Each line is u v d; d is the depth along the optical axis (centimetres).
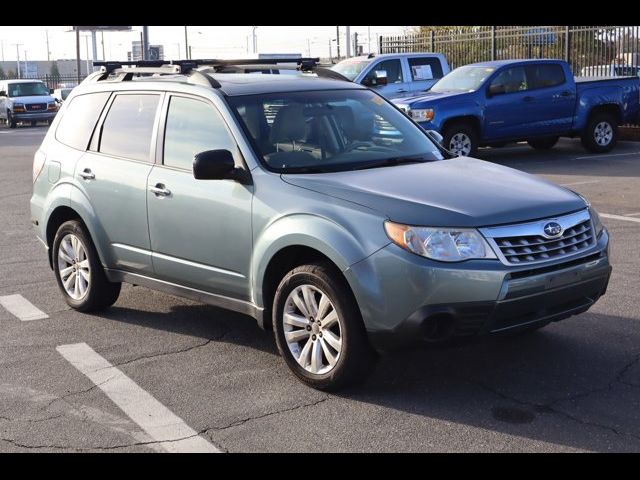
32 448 462
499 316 484
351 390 530
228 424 487
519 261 489
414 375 554
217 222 576
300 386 542
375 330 493
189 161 607
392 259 483
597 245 532
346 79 691
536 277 490
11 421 498
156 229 624
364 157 596
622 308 690
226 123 589
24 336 661
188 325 680
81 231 698
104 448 461
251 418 495
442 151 640
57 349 629
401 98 1705
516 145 2058
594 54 2173
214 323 685
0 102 3828
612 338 617
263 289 554
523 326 499
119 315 712
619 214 1106
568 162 1689
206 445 461
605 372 551
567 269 504
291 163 573
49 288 812
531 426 473
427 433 468
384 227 491
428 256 480
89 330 674
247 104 600
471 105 1659
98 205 673
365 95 661
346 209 509
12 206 1335
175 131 623
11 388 551
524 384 534
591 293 532
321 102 624
